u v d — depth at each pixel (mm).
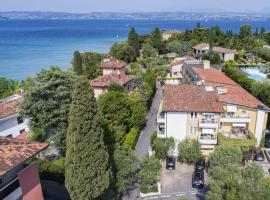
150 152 46094
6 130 49906
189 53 126938
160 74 92500
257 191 23062
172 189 38906
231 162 36469
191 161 44938
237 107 46031
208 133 44188
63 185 37688
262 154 45719
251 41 133750
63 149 45469
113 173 33156
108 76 70938
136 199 36875
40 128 44312
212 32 134750
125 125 53219
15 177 24719
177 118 44625
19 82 94938
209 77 59906
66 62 147750
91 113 26859
